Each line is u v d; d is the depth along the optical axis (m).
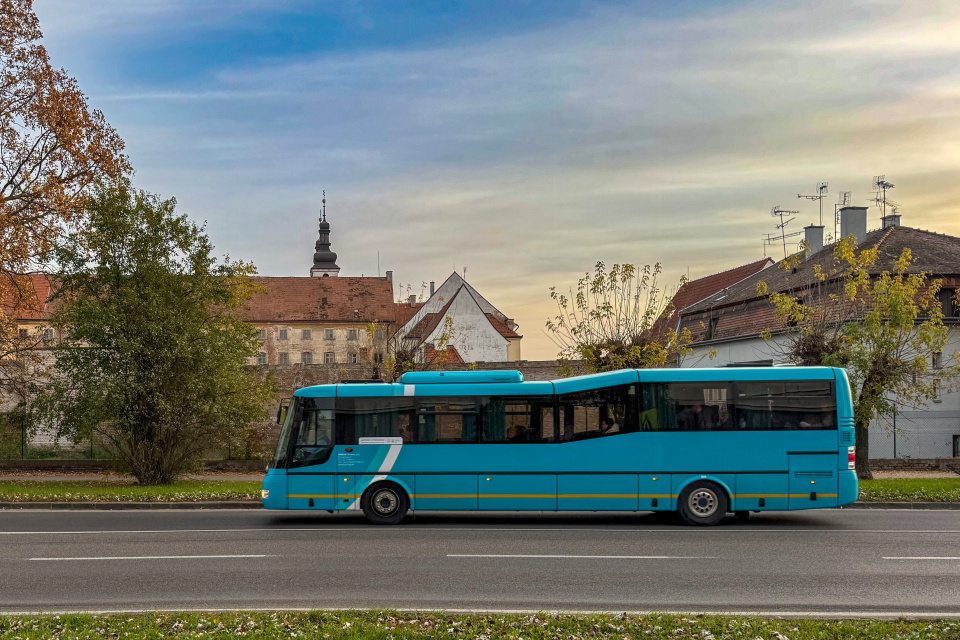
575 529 16.70
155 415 27.27
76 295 28.31
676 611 9.60
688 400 17.69
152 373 27.09
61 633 8.20
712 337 46.16
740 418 17.59
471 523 17.80
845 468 17.48
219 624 8.60
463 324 79.81
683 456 17.53
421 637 8.17
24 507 21.17
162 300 27.67
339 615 8.97
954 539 15.15
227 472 32.62
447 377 18.25
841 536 15.55
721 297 50.47
